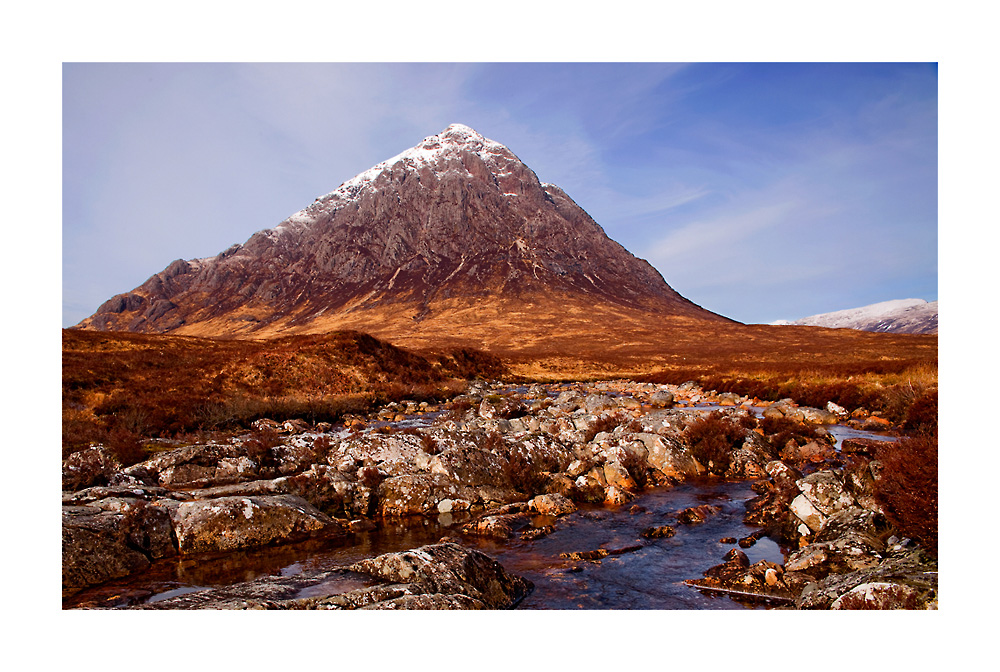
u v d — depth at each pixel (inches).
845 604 273.7
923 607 264.7
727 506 525.0
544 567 381.4
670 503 539.8
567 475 603.2
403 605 277.3
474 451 613.6
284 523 454.0
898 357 3053.6
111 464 576.4
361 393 1465.3
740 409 1221.1
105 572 367.9
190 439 834.2
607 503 546.0
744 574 344.5
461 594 297.3
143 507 428.8
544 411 1284.4
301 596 295.7
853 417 1042.7
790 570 348.2
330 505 517.3
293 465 648.4
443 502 532.4
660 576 360.2
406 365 1942.7
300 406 1146.7
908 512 331.3
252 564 394.6
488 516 496.7
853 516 400.2
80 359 1454.2
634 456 640.4
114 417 886.4
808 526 427.2
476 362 2655.0
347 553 417.4
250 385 1402.6
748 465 652.1
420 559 323.6
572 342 5315.0
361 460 639.1
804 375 1653.5
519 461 611.5
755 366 2330.2
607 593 333.7
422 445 648.4
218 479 592.1
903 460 342.3
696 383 1994.3
